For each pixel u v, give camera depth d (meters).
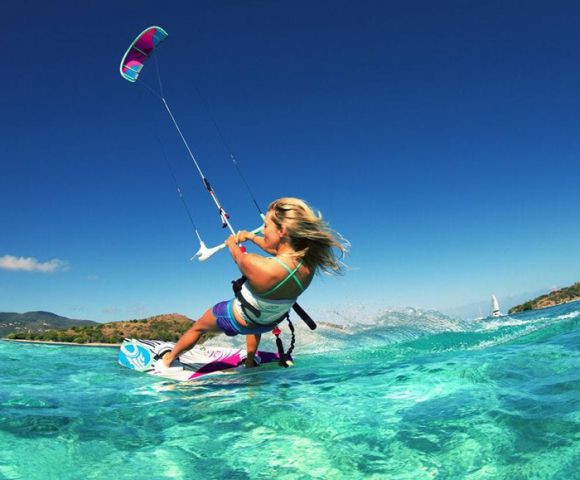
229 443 2.55
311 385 3.93
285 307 4.56
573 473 1.78
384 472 2.03
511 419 2.42
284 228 4.27
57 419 3.03
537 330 5.79
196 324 5.07
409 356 5.24
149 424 2.96
